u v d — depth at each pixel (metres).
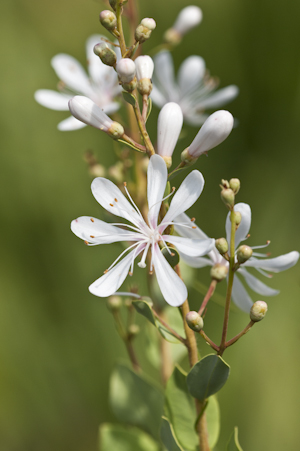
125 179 0.61
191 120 0.64
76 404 0.72
